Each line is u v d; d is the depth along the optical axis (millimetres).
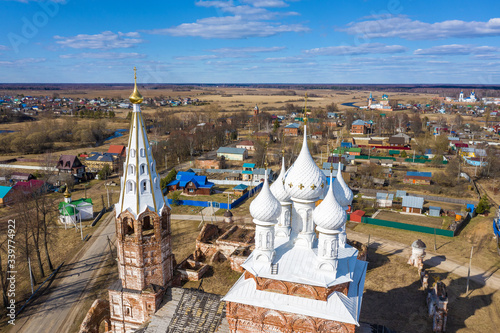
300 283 33438
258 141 184500
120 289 40156
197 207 105438
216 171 140625
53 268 68812
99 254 74812
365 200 108688
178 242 79688
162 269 40562
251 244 66250
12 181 125938
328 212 32562
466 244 78188
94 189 125062
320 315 32312
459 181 125125
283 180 40188
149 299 39250
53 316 54094
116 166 147500
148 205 38750
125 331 40969
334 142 195375
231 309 34906
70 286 62469
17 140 177125
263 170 132250
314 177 36625
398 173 140375
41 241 80312
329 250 33406
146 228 43500
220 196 115125
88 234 85562
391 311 53375
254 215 34844
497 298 57250
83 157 164000
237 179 134000
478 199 109688
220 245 67625
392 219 94062
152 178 39156
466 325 50406
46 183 119625
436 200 110188
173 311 39000
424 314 52625
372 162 144750
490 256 71625
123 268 39719
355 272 39531
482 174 135750
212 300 39250
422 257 66750
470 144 179250
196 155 173625
